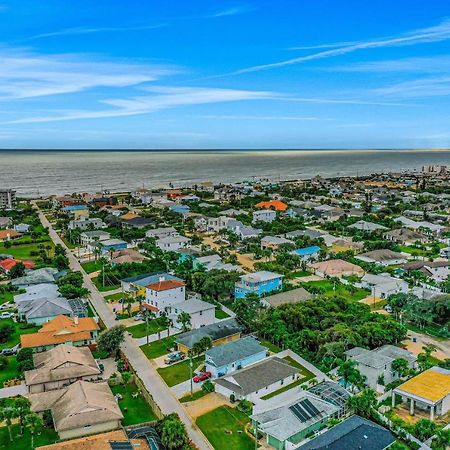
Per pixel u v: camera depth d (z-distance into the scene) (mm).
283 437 70438
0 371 95312
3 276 161125
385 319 111562
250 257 185375
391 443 68188
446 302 116500
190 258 167750
